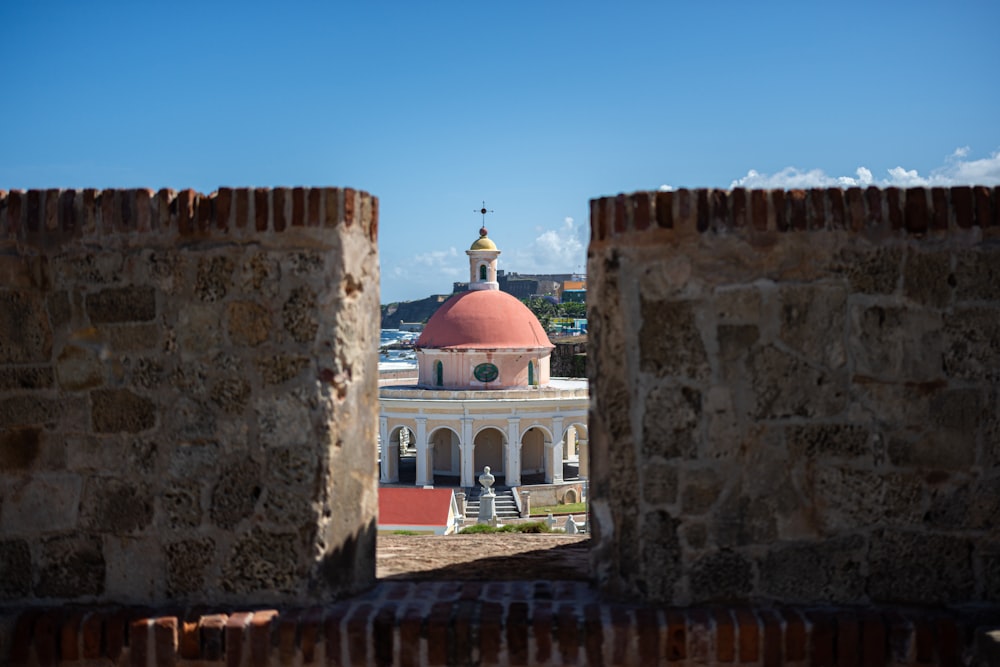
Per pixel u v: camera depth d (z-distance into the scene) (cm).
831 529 576
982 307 573
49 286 591
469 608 579
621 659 554
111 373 589
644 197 571
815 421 573
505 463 4528
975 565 577
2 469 596
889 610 576
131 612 580
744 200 571
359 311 598
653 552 577
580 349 6675
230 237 577
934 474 576
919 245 573
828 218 571
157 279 583
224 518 584
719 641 552
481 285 5138
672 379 573
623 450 581
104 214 586
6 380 593
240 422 580
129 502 590
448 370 4791
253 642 561
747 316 571
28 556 597
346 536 600
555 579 648
